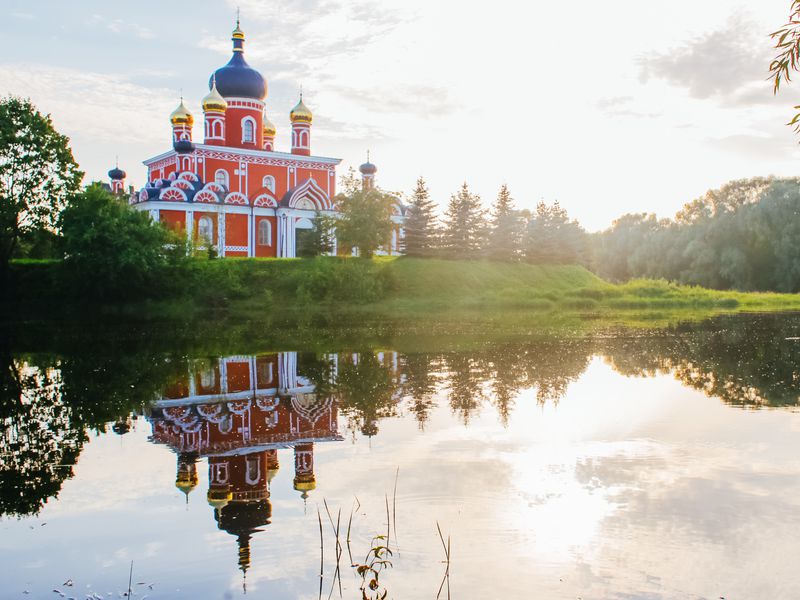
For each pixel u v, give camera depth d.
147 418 13.71
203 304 47.62
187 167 63.50
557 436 11.91
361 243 58.16
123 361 21.70
